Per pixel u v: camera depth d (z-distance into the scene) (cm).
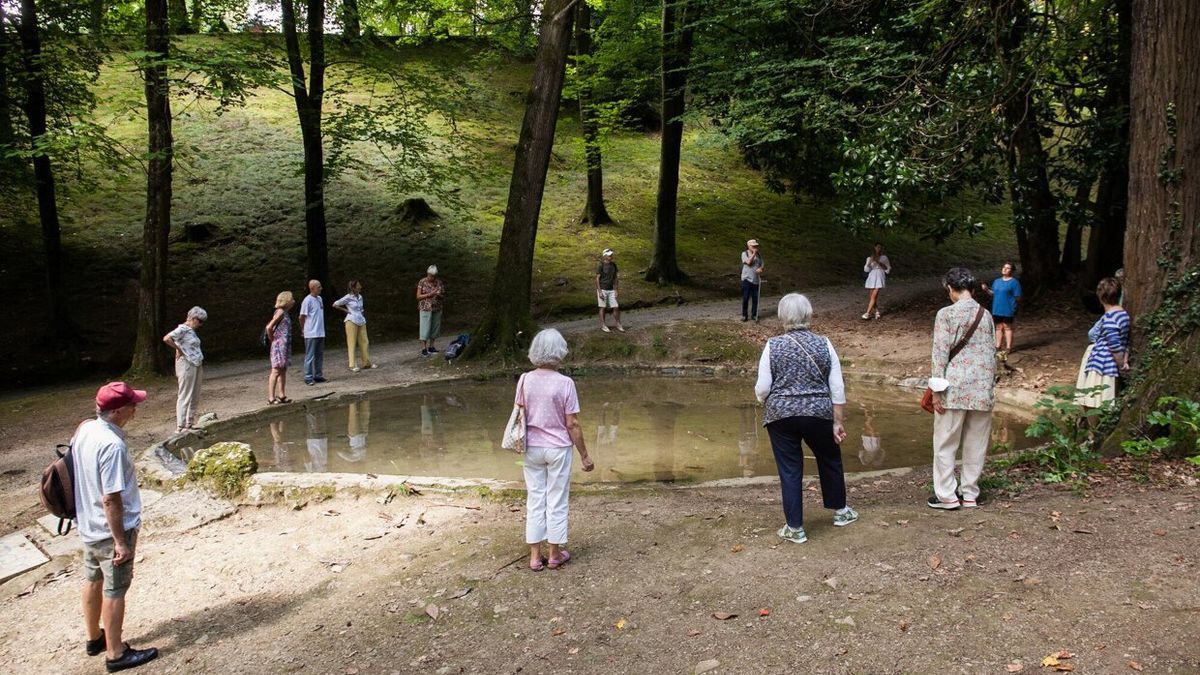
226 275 2020
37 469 853
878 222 1253
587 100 2389
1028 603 388
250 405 1136
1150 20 639
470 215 2228
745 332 1568
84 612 425
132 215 2183
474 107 2320
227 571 539
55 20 1638
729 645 376
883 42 1266
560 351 488
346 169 2536
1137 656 332
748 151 1919
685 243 2477
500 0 2075
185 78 1435
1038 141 1424
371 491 673
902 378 1276
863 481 679
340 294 2014
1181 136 627
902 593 410
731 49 1675
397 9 1995
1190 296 625
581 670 367
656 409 1127
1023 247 1579
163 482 728
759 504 605
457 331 1825
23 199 1969
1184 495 529
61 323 1686
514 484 677
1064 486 580
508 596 459
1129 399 640
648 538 537
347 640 422
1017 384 1112
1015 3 1162
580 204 2634
